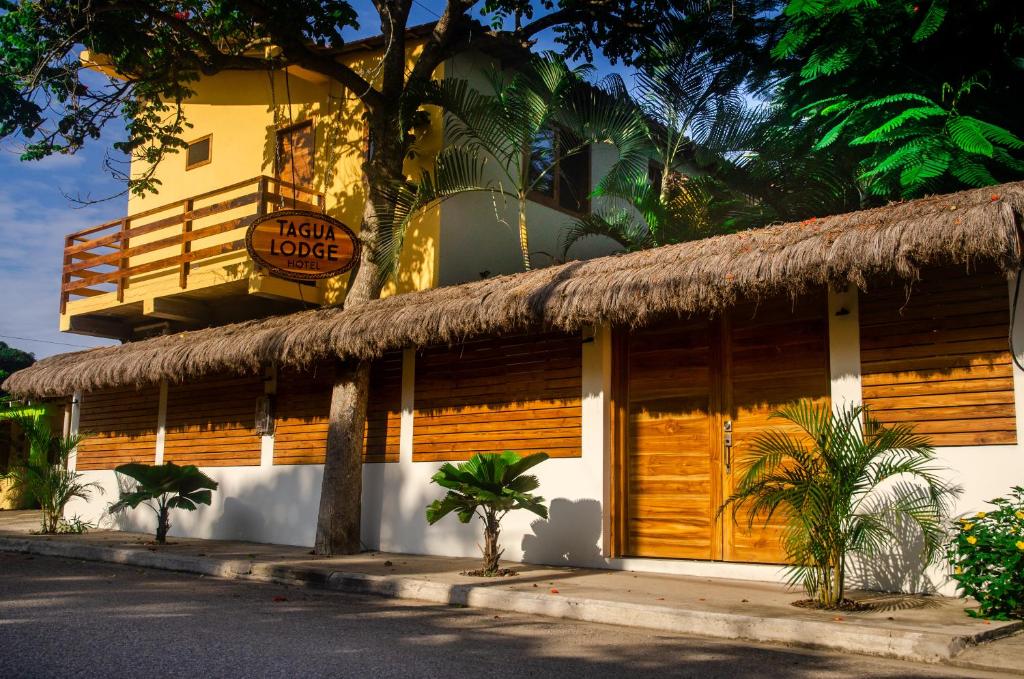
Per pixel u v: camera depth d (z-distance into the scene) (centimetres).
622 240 1369
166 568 1085
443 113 1289
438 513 901
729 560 893
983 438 730
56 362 1552
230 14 1280
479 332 959
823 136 1211
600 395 974
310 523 1241
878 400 791
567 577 876
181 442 1450
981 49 1131
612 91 1330
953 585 725
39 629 615
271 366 1323
